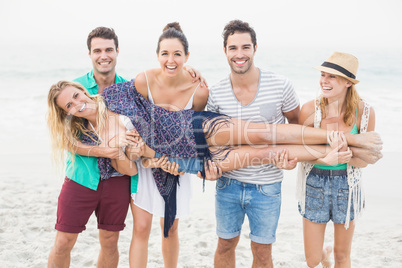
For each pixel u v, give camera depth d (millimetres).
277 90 3252
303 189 3318
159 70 3375
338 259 3400
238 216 3416
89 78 3605
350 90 3193
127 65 21594
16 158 7855
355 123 3229
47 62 21609
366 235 4754
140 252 3318
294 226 5102
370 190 5906
